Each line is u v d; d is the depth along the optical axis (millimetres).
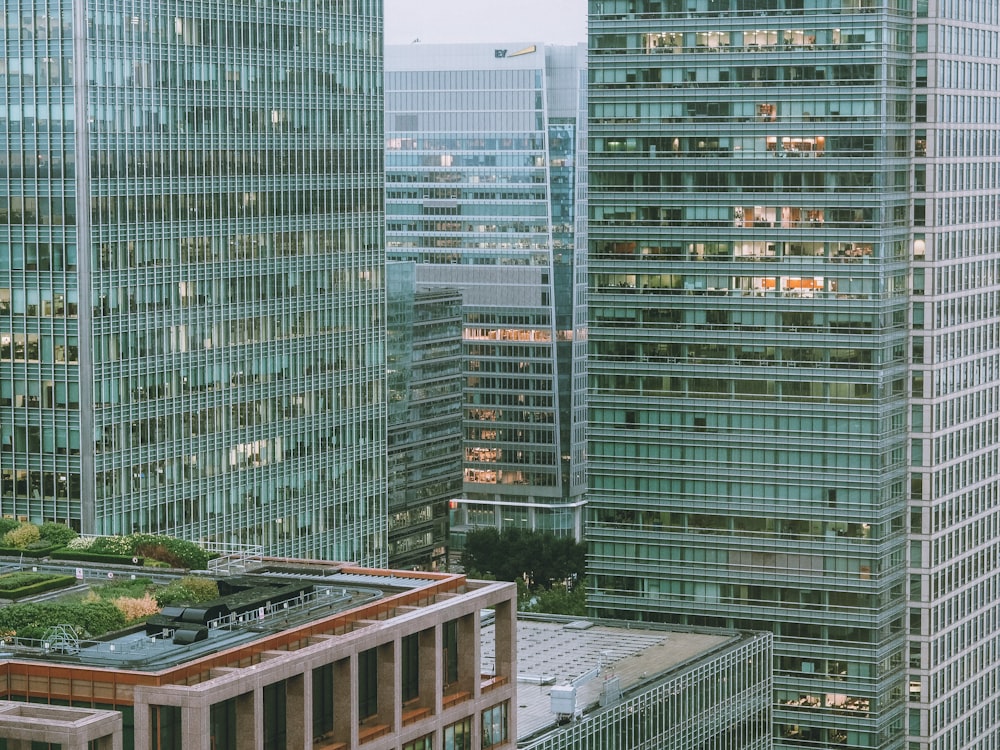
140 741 151375
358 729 170000
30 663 155625
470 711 186125
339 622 172625
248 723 155875
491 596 189500
